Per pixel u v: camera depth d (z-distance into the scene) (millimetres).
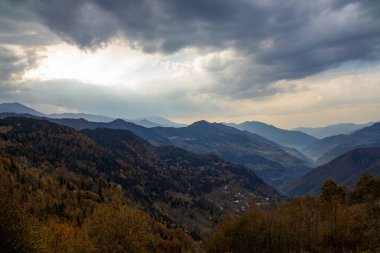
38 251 36250
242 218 66625
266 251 62719
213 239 67000
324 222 61250
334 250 54562
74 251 82750
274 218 67188
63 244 80062
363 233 56000
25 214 36094
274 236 63031
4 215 32250
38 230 37562
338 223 57844
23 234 33938
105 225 95000
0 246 31359
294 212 74250
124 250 92688
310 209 80000
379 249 49312
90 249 85875
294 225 64938
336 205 65062
